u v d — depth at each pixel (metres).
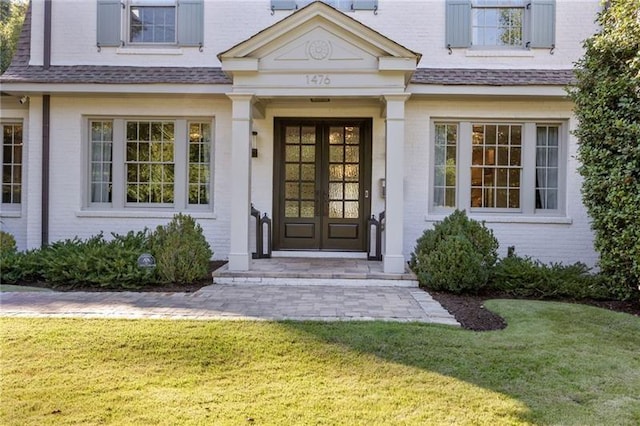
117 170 8.27
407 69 6.58
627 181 5.35
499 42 8.20
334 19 6.62
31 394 3.11
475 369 3.59
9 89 7.59
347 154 8.49
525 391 3.25
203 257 6.68
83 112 8.12
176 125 8.24
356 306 5.40
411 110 7.98
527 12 8.08
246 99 6.82
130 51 8.24
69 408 2.94
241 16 8.22
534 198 8.05
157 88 7.63
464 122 8.05
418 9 8.11
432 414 2.91
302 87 6.77
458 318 5.01
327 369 3.57
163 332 4.27
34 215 8.21
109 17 8.23
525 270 6.32
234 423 2.77
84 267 6.25
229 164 8.18
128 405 2.98
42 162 8.13
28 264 6.62
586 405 3.07
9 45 15.69
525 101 7.86
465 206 8.06
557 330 4.55
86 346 3.94
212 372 3.51
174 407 2.96
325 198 8.48
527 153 8.01
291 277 6.69
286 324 4.54
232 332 4.29
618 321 4.88
